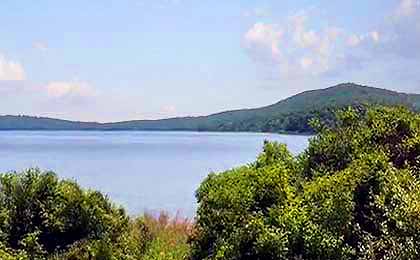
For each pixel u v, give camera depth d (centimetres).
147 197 3231
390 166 1202
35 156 7094
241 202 1255
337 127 1474
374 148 1361
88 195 1263
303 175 1409
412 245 919
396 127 1405
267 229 1149
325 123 1485
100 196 1298
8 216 1195
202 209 1303
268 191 1271
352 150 1381
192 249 1298
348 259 1088
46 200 1228
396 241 951
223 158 6819
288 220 1148
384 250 999
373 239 1062
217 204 1271
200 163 6003
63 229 1207
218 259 1172
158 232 1664
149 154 7869
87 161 6269
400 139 1384
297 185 1341
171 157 7088
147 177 4469
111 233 1273
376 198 1078
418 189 1002
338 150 1392
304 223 1132
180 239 1591
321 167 1386
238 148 9406
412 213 929
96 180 4181
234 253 1158
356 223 1145
